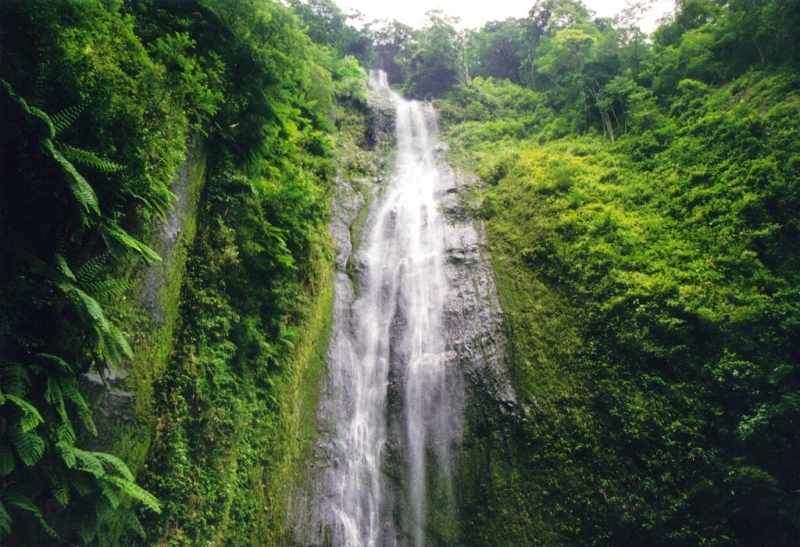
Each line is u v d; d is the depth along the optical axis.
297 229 11.29
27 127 4.32
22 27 4.71
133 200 6.05
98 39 5.82
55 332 4.71
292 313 11.24
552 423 11.83
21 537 4.23
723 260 11.91
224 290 8.48
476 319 14.23
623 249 13.33
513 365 13.05
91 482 4.63
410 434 12.94
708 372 10.59
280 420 10.03
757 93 15.49
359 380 13.49
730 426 9.95
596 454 11.05
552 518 11.02
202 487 7.13
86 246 5.26
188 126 8.09
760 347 10.34
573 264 13.62
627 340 11.68
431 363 13.84
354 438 12.45
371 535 11.50
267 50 9.55
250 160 9.70
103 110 5.00
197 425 7.25
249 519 8.45
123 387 5.99
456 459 12.37
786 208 11.95
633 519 10.18
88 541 4.66
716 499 9.57
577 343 12.44
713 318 10.84
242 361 8.77
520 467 11.76
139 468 6.24
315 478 10.95
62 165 4.29
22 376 4.04
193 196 8.13
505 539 11.22
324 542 10.38
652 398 10.89
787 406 9.39
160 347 6.89
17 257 4.39
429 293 15.27
